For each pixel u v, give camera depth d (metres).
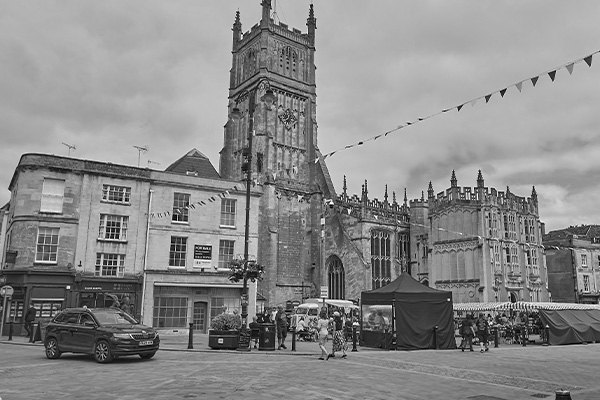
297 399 12.28
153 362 20.02
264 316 31.20
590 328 36.00
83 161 38.41
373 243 70.50
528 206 63.53
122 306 34.53
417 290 29.95
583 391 14.29
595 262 69.94
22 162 36.72
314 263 71.31
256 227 44.59
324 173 74.56
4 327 34.97
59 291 35.84
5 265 35.75
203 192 42.72
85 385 14.17
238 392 13.10
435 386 14.85
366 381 15.49
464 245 59.31
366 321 31.41
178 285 39.56
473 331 31.25
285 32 78.81
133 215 39.34
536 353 27.11
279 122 74.88
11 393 12.89
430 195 64.94
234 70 81.25
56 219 36.69
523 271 59.94
